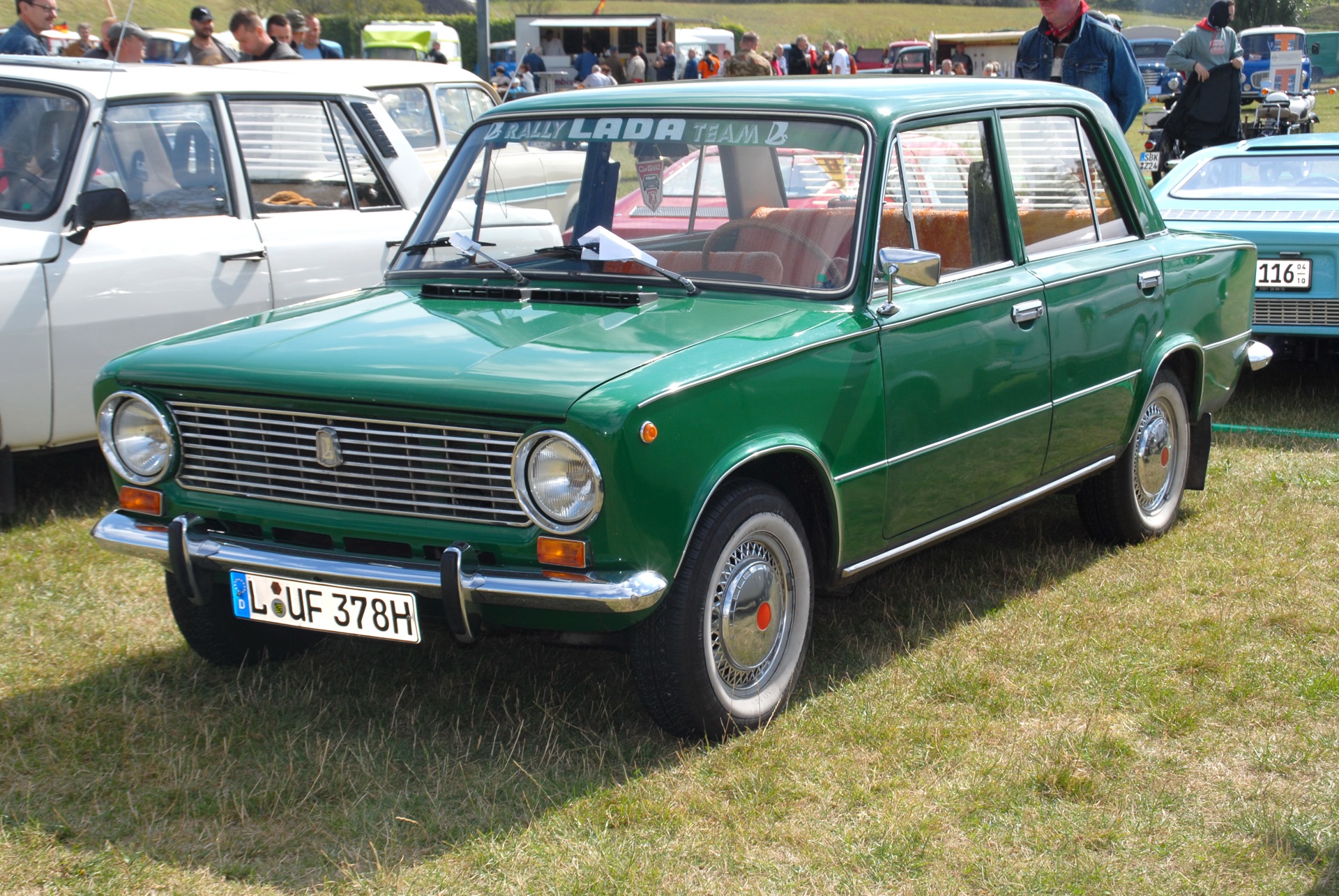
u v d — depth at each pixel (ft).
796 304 12.46
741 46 41.57
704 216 13.43
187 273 19.03
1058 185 15.66
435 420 10.59
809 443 11.79
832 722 12.17
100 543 12.21
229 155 19.95
